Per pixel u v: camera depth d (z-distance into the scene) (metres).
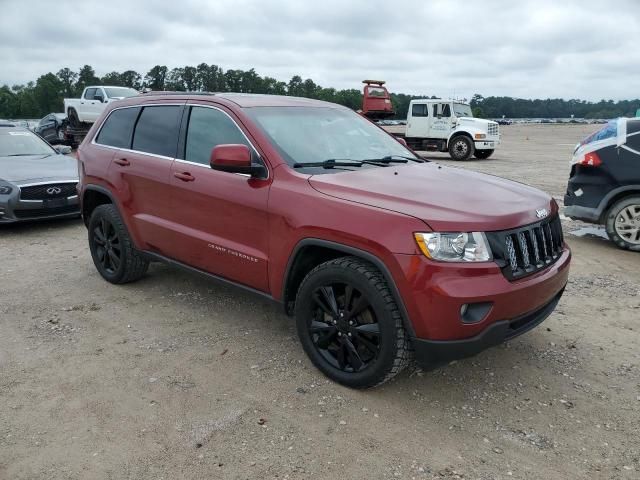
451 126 20.34
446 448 2.89
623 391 3.46
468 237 2.99
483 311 2.99
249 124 3.97
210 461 2.79
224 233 4.02
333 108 4.81
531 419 3.16
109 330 4.34
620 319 4.57
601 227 8.00
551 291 3.40
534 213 3.37
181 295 5.09
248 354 3.92
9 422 3.10
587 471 2.72
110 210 5.18
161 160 4.56
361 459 2.80
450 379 3.59
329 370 3.51
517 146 27.97
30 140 9.38
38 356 3.89
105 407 3.26
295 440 2.95
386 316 3.10
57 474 2.69
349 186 3.43
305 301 3.54
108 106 5.50
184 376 3.62
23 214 7.56
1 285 5.40
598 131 6.90
